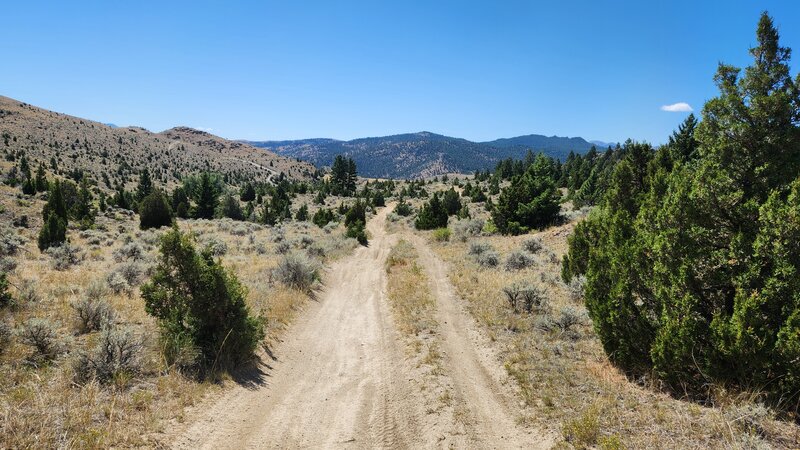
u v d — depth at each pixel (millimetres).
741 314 6141
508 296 13367
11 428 5242
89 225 36625
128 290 13164
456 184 133000
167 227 40250
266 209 55812
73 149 183250
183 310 8773
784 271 5965
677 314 7031
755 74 7633
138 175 170875
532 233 32094
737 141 7426
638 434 5973
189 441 6012
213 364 8336
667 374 7047
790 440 5379
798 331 5730
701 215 7273
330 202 96438
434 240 34719
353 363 10312
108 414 6070
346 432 6789
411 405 7699
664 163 19609
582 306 12875
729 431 5590
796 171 6957
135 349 7648
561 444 6043
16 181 63312
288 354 10695
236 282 9383
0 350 7266
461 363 9648
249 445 6219
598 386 7645
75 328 9211
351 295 18109
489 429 6770
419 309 14391
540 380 8195
